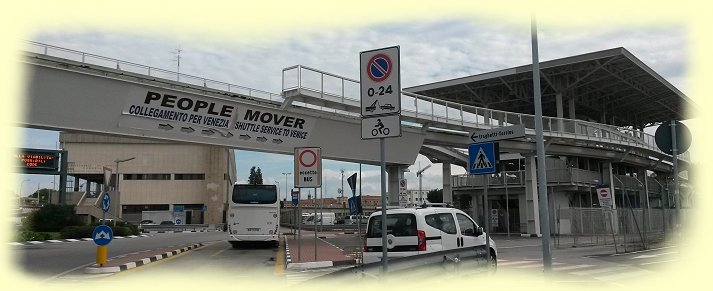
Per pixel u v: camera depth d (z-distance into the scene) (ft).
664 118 203.62
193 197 271.49
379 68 23.68
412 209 40.45
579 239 107.86
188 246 86.48
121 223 153.38
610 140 137.39
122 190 268.00
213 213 270.05
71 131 68.64
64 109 66.64
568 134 124.88
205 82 77.10
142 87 71.51
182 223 237.45
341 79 88.28
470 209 152.87
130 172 270.67
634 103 179.73
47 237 109.81
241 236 84.23
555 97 160.15
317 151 53.88
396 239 39.58
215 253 76.02
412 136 104.99
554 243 96.94
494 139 37.88
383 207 23.91
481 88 156.76
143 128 73.82
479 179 147.43
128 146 271.69
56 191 213.66
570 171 136.15
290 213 213.66
